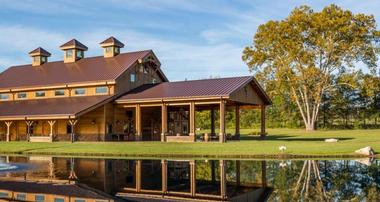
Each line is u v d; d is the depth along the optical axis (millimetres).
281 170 18875
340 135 48094
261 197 12422
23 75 52188
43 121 46000
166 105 38562
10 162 24266
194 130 36875
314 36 61094
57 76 48531
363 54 60438
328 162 21984
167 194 13711
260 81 63250
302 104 68312
